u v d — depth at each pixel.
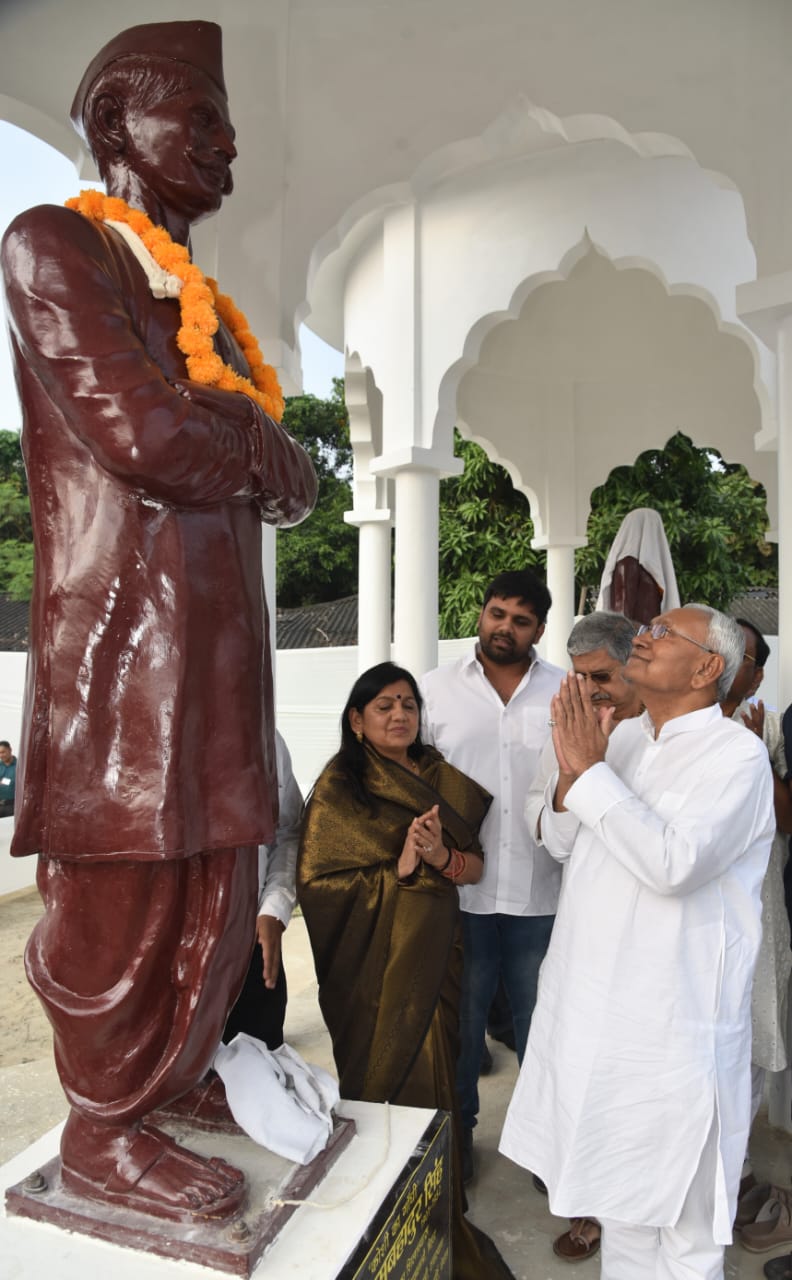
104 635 1.65
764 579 14.95
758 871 2.17
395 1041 2.53
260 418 1.73
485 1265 2.42
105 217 1.76
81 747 1.65
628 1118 2.03
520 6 3.55
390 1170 1.86
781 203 3.33
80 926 1.69
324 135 3.67
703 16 3.40
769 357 5.91
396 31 3.63
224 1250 1.55
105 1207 1.67
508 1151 2.23
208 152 1.84
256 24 3.60
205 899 1.75
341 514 18.28
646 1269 2.13
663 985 2.03
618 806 2.05
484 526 14.46
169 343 1.74
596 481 8.35
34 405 1.68
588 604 14.16
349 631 12.97
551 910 3.11
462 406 7.82
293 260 3.71
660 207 5.26
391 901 2.57
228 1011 1.80
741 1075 2.08
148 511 1.66
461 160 3.78
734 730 2.17
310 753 10.88
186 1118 1.97
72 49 3.44
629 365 7.93
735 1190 2.07
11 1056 4.34
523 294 5.45
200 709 1.69
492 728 3.17
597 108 3.51
